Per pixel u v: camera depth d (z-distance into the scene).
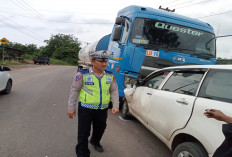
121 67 5.79
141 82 4.65
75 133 4.23
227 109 2.20
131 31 5.78
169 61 5.79
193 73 3.10
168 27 6.02
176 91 3.23
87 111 2.91
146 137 4.39
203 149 2.42
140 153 3.64
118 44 6.31
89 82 2.88
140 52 5.64
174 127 2.92
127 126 5.01
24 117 5.01
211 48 6.31
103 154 3.47
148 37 5.82
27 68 23.06
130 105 5.03
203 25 6.47
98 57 2.79
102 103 2.95
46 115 5.32
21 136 3.89
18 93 7.87
